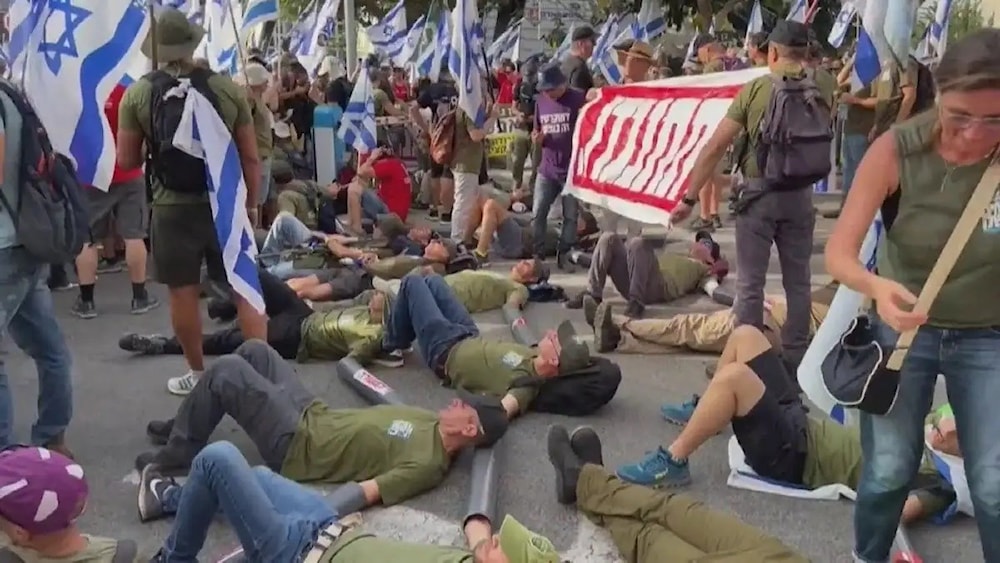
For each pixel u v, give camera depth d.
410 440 4.28
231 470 3.24
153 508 4.04
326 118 12.70
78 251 4.09
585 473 4.01
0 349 4.04
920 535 3.95
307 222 10.04
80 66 4.30
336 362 6.13
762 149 5.05
